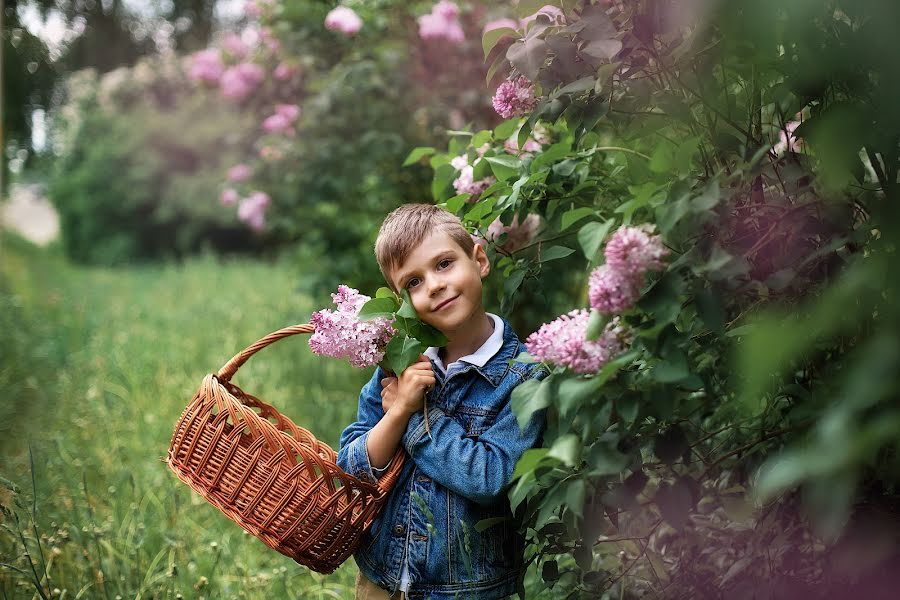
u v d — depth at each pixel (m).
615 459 1.35
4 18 7.65
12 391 4.05
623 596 1.68
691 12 1.30
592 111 1.56
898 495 1.29
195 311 7.00
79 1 12.73
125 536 2.55
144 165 13.73
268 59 4.65
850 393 0.94
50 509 2.68
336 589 2.33
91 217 14.05
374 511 1.63
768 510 1.61
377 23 4.02
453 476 1.56
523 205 1.81
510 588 1.66
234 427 1.62
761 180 1.44
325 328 1.58
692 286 1.34
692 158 1.54
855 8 1.17
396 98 3.90
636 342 1.34
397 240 1.64
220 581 2.33
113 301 8.11
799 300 1.36
